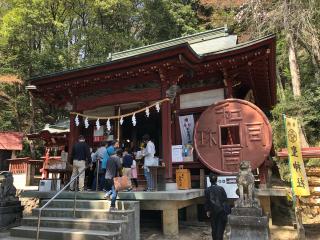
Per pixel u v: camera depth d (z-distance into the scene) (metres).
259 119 10.92
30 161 22.06
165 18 34.09
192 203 10.75
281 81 28.14
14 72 27.80
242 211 7.30
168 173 10.41
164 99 11.05
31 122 29.72
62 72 11.96
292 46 22.53
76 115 12.84
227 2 28.36
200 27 35.25
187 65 10.91
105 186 9.78
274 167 20.22
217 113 11.51
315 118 21.23
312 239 9.51
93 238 7.65
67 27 32.38
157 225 10.78
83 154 10.76
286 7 21.42
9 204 11.45
